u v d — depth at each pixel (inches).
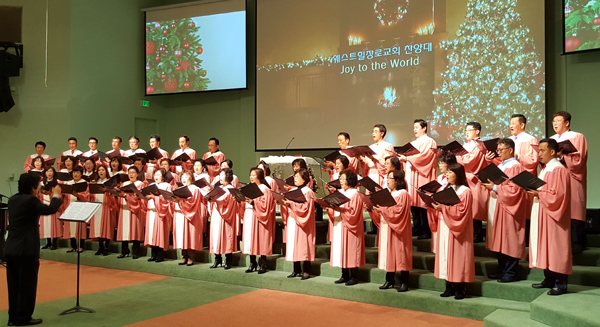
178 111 502.9
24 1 428.8
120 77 464.4
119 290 247.3
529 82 319.3
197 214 283.3
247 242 263.1
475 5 337.4
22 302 184.9
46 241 373.7
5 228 329.4
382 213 211.3
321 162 272.7
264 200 254.7
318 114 400.5
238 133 469.4
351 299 221.3
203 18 459.2
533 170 220.1
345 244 225.1
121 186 319.6
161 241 293.3
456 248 197.9
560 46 318.3
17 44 418.6
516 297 196.2
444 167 207.0
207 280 268.4
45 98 424.2
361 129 380.8
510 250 201.6
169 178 302.0
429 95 353.1
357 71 383.6
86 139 434.6
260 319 194.1
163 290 246.4
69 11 426.3
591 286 196.7
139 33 483.2
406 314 199.0
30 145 422.3
